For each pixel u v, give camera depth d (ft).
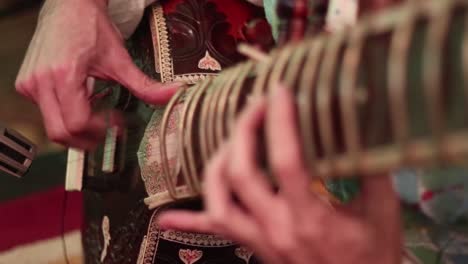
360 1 2.01
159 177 3.10
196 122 2.32
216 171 1.89
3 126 3.27
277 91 1.78
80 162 3.61
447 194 2.38
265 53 2.39
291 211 1.78
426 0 1.70
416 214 2.50
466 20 1.58
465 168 2.29
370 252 1.84
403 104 1.65
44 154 6.89
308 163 1.86
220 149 1.95
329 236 1.79
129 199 3.37
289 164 1.73
